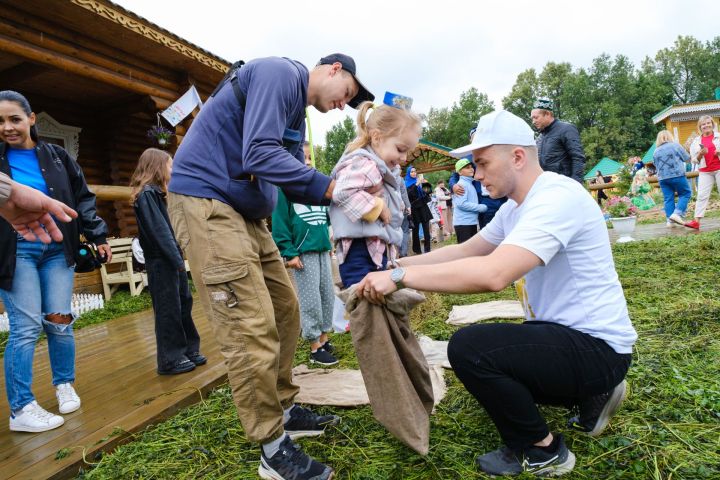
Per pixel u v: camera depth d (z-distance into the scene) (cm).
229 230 178
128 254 726
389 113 196
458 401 235
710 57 7612
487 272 157
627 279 450
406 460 187
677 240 636
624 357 172
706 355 255
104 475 197
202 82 880
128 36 668
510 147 176
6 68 681
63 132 839
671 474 159
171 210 186
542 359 166
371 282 174
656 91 6969
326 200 184
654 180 1390
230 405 260
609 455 176
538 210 165
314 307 332
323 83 201
